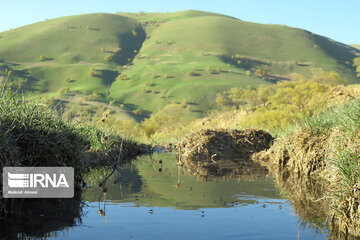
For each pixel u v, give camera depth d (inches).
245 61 7829.7
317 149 307.9
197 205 193.8
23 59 7342.5
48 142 246.1
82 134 366.9
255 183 264.7
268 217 170.6
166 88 5807.1
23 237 144.3
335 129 292.5
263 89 2078.0
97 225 158.9
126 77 6609.3
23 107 247.1
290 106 850.8
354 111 278.2
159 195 220.1
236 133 518.0
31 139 238.8
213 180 277.3
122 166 365.7
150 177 291.4
